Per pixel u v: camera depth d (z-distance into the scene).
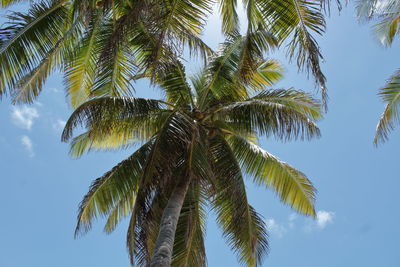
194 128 11.29
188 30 9.79
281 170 13.27
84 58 13.27
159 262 9.46
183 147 10.82
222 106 13.03
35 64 11.48
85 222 12.52
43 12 11.86
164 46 9.40
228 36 13.41
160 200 11.45
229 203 12.59
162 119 12.07
